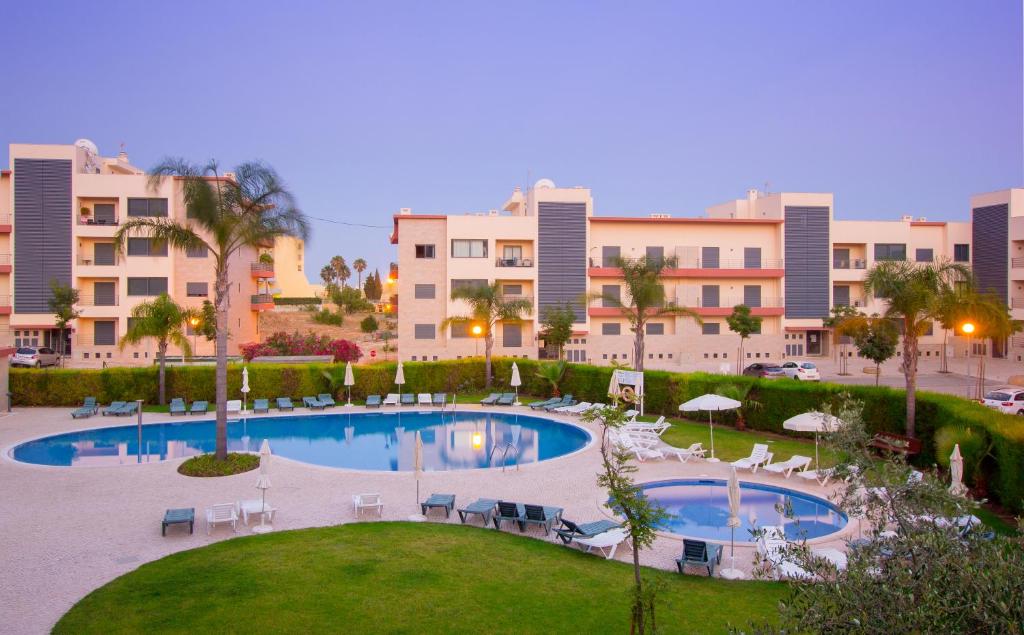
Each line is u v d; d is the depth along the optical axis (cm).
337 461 2273
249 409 3138
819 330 5475
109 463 2205
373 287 13338
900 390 2175
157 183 2020
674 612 1018
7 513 1561
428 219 4903
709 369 4825
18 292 4716
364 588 1095
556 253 4947
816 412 1672
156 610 1005
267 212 2114
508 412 3100
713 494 1838
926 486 529
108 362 4725
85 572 1189
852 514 585
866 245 5475
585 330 4966
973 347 5509
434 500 1597
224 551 1291
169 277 4866
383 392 3469
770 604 1057
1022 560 424
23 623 979
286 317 8819
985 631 414
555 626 962
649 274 3284
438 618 983
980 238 5472
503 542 1381
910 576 452
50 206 4747
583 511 1612
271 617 980
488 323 3650
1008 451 1503
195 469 1959
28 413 2975
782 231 5325
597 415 970
